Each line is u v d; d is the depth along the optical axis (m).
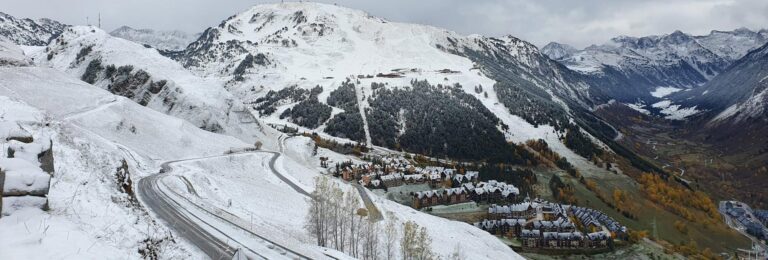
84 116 109.94
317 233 62.72
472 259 87.44
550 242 142.62
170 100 181.00
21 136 27.09
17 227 15.68
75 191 24.20
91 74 197.25
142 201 56.31
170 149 121.75
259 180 112.75
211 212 55.66
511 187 188.62
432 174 197.38
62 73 140.00
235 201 75.44
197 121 176.00
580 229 159.88
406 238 65.12
